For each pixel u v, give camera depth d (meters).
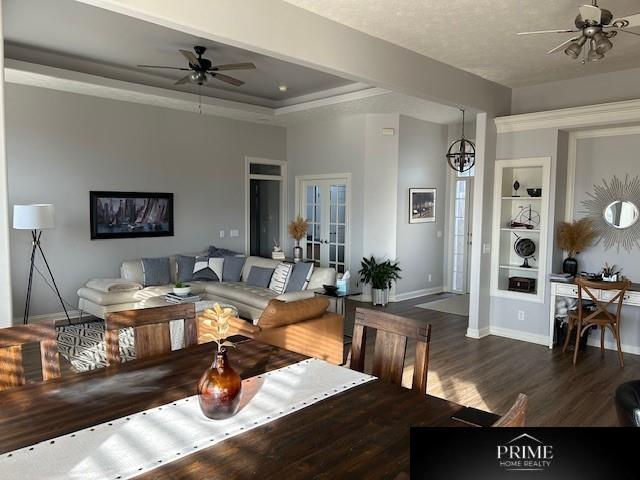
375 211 7.93
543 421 3.53
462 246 8.84
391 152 7.82
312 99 7.68
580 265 5.74
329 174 8.47
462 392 4.10
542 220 5.59
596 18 3.12
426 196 8.45
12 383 1.95
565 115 5.26
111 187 6.93
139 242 7.27
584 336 5.48
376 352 2.32
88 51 5.64
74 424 1.58
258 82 6.93
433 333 6.09
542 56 4.71
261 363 2.22
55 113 6.35
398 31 4.04
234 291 6.38
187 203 7.82
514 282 5.89
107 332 2.24
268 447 1.45
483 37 4.20
